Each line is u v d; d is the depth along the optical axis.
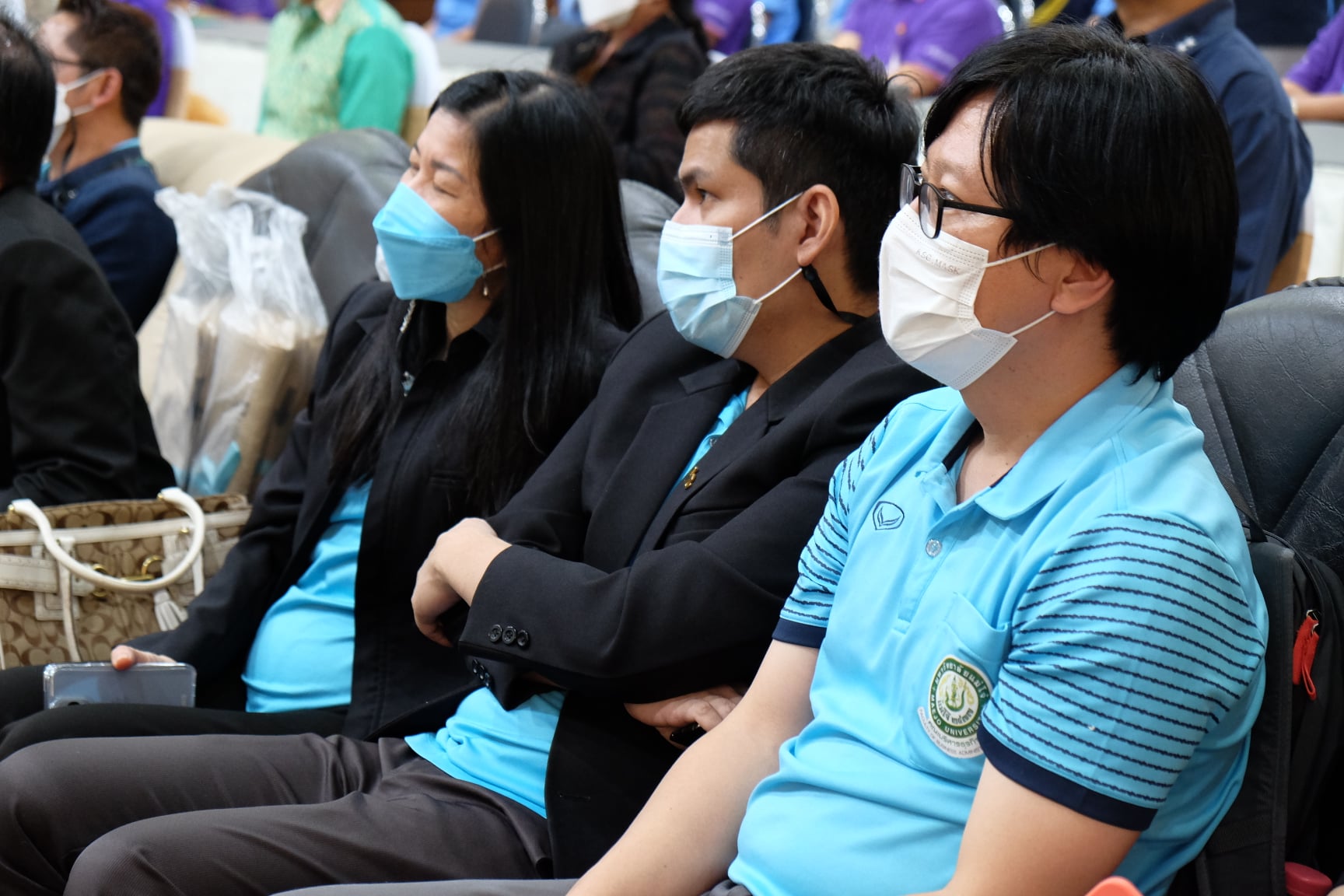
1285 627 1.93
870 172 2.79
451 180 3.28
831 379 2.76
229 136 6.12
